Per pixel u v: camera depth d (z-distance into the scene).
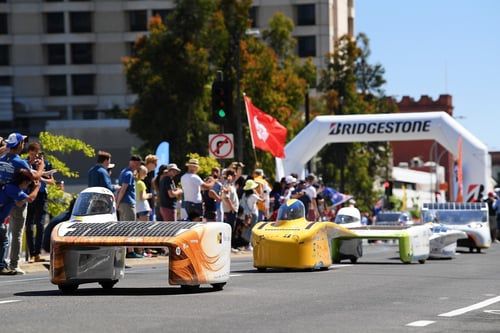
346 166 161.62
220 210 51.50
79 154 144.00
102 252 28.25
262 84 126.50
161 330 19.62
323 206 68.12
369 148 183.62
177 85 126.56
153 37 127.50
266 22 198.00
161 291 28.58
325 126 81.56
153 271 38.38
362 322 21.59
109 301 25.27
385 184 151.50
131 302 25.06
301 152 82.12
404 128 80.56
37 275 36.41
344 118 81.81
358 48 172.38
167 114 126.88
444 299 27.17
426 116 80.75
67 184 140.38
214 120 60.47
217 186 51.84
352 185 162.50
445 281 33.91
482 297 27.91
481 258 53.78
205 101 127.06
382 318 22.41
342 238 44.22
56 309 23.31
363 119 81.44
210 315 22.33
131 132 130.00
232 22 128.62
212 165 78.94
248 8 129.12
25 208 36.44
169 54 126.94
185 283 27.56
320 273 37.91
